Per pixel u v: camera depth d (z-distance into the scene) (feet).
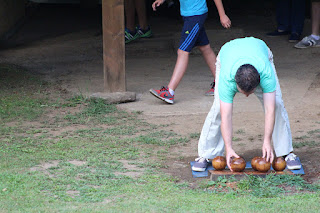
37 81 38.81
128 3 52.42
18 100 33.27
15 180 19.30
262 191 18.90
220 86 18.19
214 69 33.91
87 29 60.85
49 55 48.96
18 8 64.54
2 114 30.19
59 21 65.67
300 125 28.04
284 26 53.11
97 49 51.13
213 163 20.94
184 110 31.58
